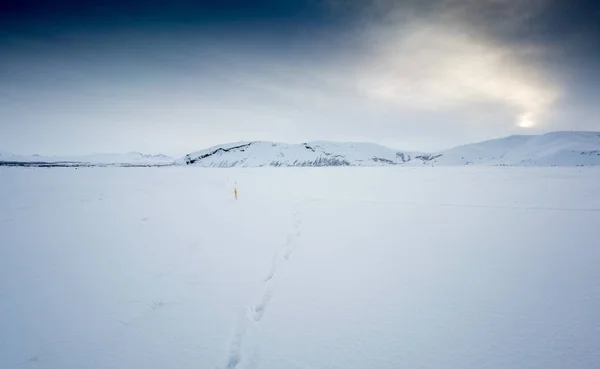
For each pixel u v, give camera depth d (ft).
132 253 24.22
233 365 10.96
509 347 11.44
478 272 18.98
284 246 25.73
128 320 14.10
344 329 12.89
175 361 11.16
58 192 67.72
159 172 180.65
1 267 21.16
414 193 62.28
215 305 15.40
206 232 31.24
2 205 49.08
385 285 17.28
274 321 13.64
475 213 39.11
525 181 86.63
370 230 30.83
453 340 11.94
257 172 187.52
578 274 18.34
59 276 19.53
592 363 10.50
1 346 12.20
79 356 11.54
